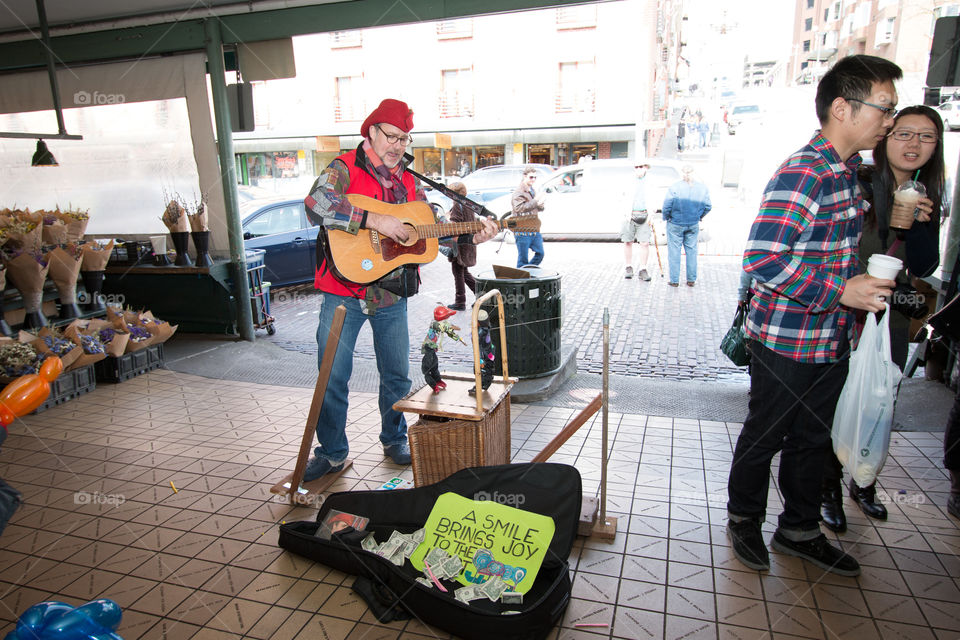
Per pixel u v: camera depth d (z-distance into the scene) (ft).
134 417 13.50
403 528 8.09
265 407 14.08
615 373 15.98
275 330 21.49
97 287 17.98
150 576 7.94
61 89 20.56
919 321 13.09
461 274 22.70
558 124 63.16
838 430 7.38
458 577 7.27
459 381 9.86
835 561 7.67
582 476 10.28
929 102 12.35
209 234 19.81
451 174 69.05
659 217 35.37
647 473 10.35
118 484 10.41
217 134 18.71
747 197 54.49
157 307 20.54
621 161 38.09
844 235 6.91
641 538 8.49
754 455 7.73
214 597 7.49
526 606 6.77
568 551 7.29
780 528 8.13
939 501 9.25
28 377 4.78
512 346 14.21
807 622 6.85
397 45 64.90
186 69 18.95
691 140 104.42
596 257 33.22
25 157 22.06
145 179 20.85
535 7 14.75
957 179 12.96
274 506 9.66
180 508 9.62
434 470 8.88
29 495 10.08
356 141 67.87
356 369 16.74
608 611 7.11
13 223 15.44
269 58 18.10
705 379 15.44
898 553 8.04
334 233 9.32
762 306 7.41
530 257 33.01
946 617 6.87
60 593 7.64
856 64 6.51
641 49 60.39
